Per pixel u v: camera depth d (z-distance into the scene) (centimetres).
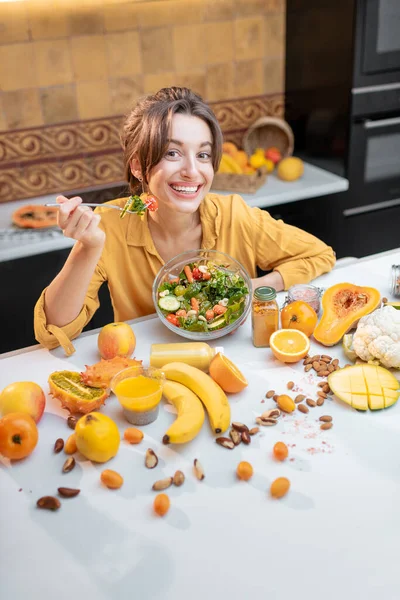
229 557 88
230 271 143
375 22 253
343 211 291
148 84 283
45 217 253
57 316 138
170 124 139
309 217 283
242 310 136
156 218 157
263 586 84
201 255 146
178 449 108
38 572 87
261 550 89
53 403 122
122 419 117
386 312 125
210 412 113
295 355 126
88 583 85
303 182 283
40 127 271
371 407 114
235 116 307
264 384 124
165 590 84
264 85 305
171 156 142
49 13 253
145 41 274
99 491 100
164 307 136
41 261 239
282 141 307
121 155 291
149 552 89
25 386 115
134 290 166
